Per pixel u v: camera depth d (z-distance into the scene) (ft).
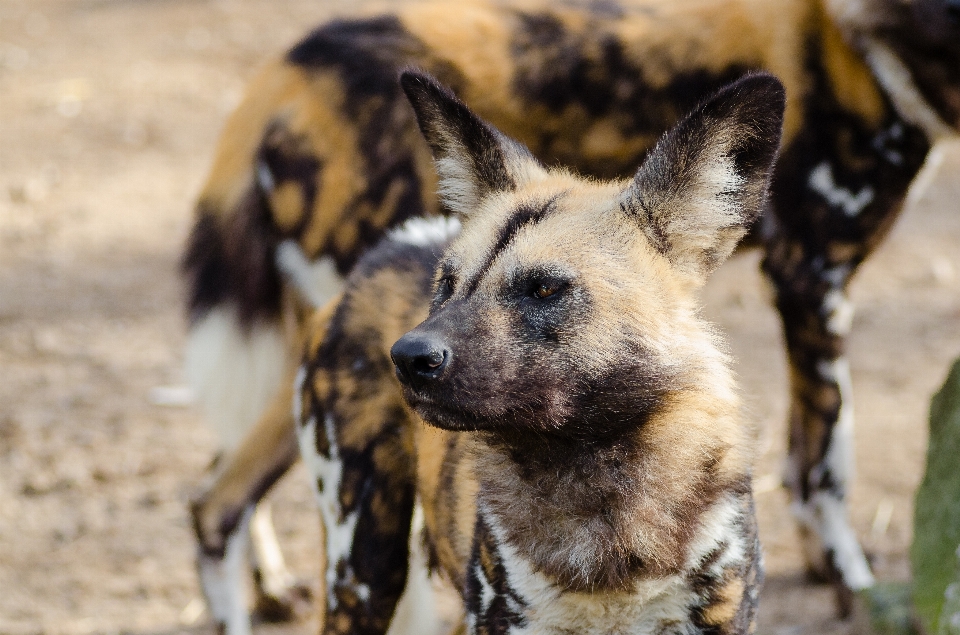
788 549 42.73
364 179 38.29
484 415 24.00
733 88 24.53
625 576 24.82
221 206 38.50
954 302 63.41
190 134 87.92
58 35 113.80
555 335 24.38
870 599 35.32
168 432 51.62
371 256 32.37
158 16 118.01
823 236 39.24
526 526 25.54
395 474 30.30
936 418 34.47
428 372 23.54
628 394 24.71
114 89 96.43
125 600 40.57
